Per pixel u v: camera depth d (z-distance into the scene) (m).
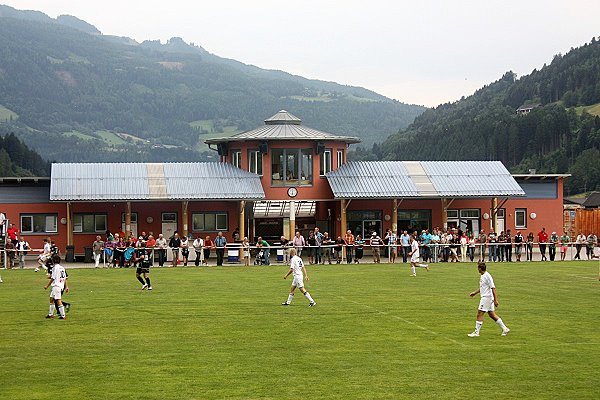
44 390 19.61
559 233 71.75
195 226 64.75
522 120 169.88
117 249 55.56
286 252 60.16
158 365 22.25
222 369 21.75
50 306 30.39
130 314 31.19
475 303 34.06
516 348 24.36
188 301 34.94
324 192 66.81
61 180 61.94
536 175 70.56
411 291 38.69
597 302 34.56
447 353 23.67
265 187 65.94
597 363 22.36
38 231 63.25
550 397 18.97
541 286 41.12
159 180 63.41
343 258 61.44
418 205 68.19
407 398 18.88
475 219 69.25
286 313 31.33
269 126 69.44
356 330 27.45
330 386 19.94
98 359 23.02
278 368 21.84
